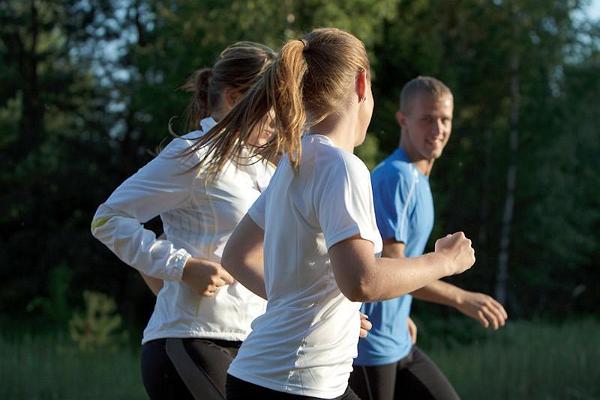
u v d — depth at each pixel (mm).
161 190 6051
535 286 42344
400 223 7582
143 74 33188
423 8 33250
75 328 24312
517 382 13773
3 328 34844
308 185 4434
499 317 7598
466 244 4496
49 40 46875
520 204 40531
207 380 5910
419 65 32688
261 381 4500
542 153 39031
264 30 28703
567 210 40094
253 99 4617
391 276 4188
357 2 29125
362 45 4754
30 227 42531
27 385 15289
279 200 4598
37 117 43875
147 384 6125
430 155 8047
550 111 38469
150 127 31719
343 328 4551
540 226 40031
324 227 4293
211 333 6043
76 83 44312
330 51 4621
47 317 36562
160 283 6527
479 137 38844
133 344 28344
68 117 45062
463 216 39938
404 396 7777
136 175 6129
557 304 42719
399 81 33250
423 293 7605
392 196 7590
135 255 6000
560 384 13617
